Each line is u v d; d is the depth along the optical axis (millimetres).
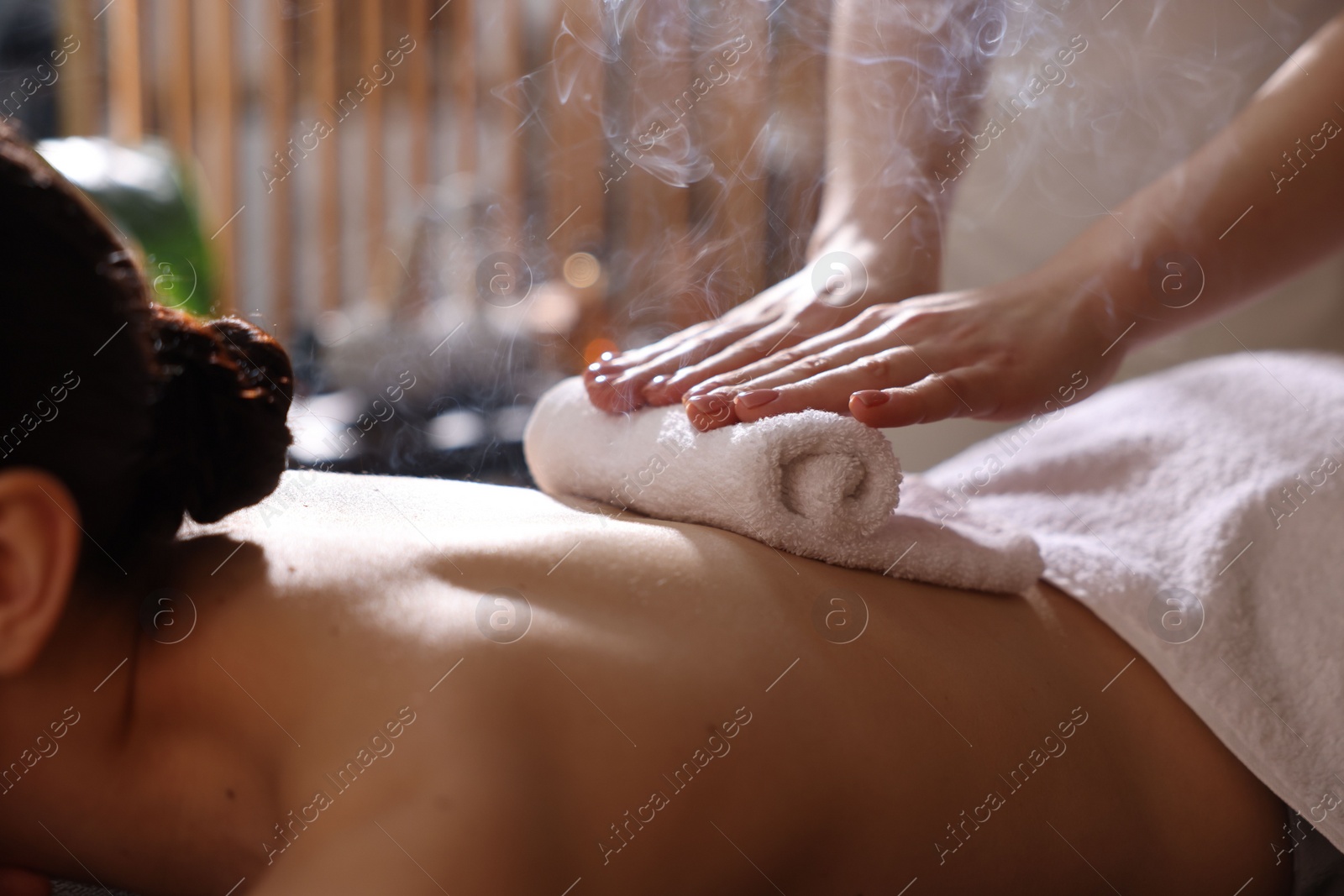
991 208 1591
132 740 542
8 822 565
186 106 2445
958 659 588
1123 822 606
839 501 598
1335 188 825
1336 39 829
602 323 2174
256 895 452
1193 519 750
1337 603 686
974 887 561
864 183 984
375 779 457
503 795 442
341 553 554
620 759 479
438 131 2496
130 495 514
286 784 491
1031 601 681
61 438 465
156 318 535
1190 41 1411
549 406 778
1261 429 798
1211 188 817
